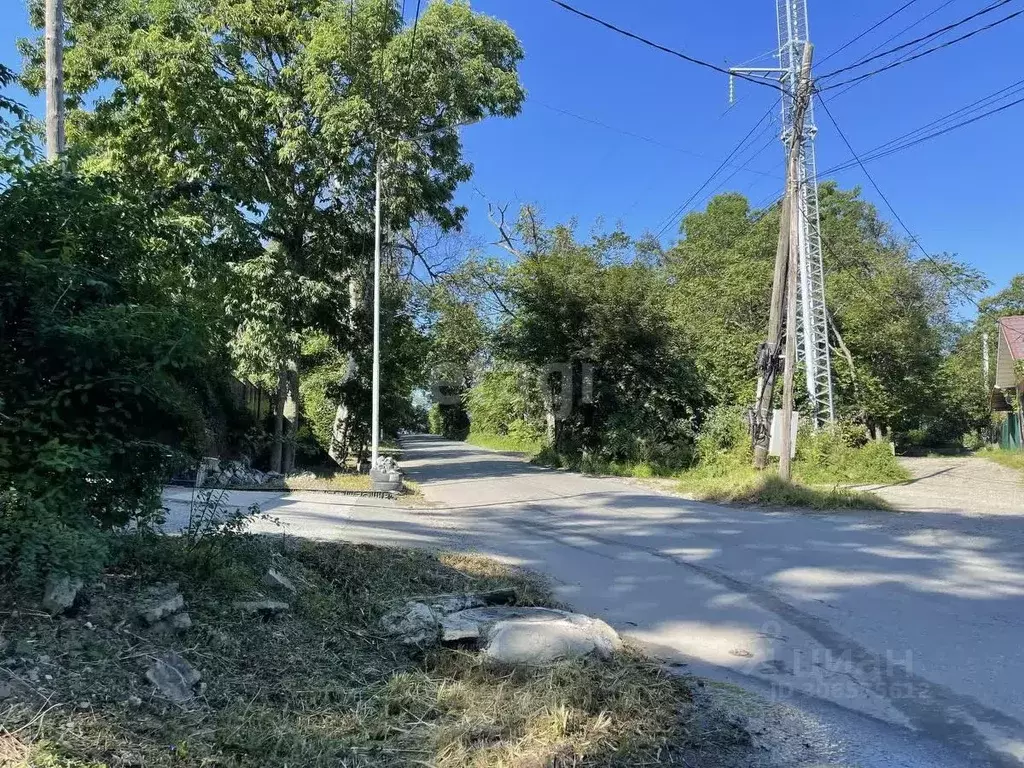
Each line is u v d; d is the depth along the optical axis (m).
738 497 15.03
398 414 25.84
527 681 4.43
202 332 5.16
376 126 19.09
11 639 3.52
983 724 4.13
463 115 20.55
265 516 6.27
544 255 27.44
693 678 4.84
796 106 15.73
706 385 24.67
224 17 19.12
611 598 7.02
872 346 30.28
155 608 4.20
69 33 18.38
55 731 2.98
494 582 6.98
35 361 4.36
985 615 6.30
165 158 17.00
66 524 4.13
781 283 17.38
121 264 5.04
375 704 4.05
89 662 3.59
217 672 4.03
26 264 4.27
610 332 24.05
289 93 19.62
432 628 5.18
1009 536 10.27
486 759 3.50
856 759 3.70
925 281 32.53
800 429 20.61
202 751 3.22
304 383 30.14
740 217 48.38
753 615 6.42
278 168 19.33
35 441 4.29
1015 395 32.38
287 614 5.07
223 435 18.16
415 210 20.88
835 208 45.97
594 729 3.82
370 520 11.55
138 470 4.84
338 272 21.58
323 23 19.17
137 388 4.45
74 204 4.71
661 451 23.22
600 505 14.59
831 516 12.66
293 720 3.72
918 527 11.16
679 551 9.36
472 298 31.03
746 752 3.76
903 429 34.09
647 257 42.31
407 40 18.55
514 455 37.94
